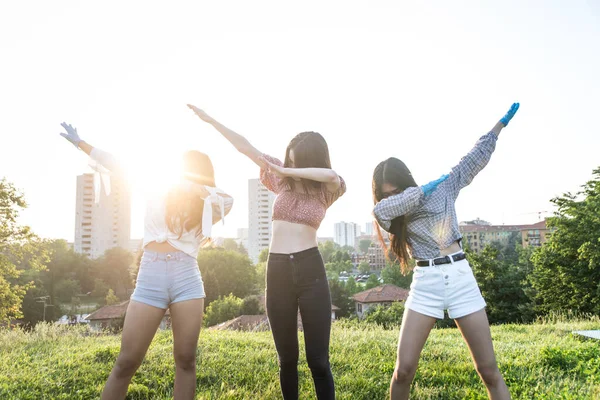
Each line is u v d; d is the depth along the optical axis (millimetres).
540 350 5234
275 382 4070
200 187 2924
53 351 5652
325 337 2848
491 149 3074
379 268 154500
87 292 91438
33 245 26266
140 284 2793
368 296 61500
